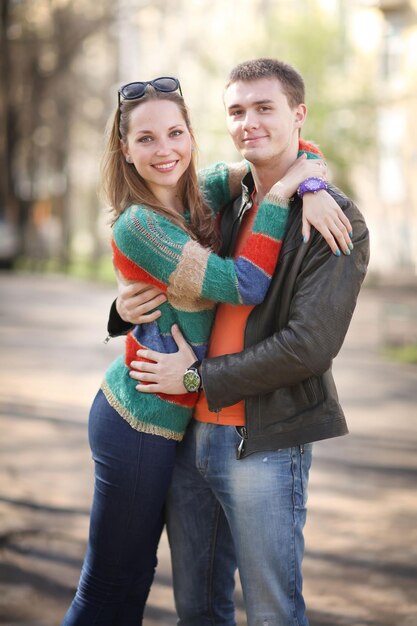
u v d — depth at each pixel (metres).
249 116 3.08
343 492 6.60
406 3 30.75
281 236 3.01
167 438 3.20
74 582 4.74
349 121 28.20
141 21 35.19
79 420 8.61
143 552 3.29
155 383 3.16
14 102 33.56
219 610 3.43
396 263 32.56
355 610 4.47
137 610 3.37
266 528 3.06
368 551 5.33
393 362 13.59
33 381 10.74
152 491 3.21
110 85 35.47
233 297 3.01
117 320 3.43
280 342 2.94
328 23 28.23
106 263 38.84
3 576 4.79
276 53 27.72
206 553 3.36
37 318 17.66
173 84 3.22
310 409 3.06
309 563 5.14
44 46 32.59
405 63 31.45
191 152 3.28
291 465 3.10
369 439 8.35
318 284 2.94
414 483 6.86
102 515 3.24
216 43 30.50
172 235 3.07
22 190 35.31
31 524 5.59
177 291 3.09
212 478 3.18
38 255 34.88
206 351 3.23
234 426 3.15
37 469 6.84
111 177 3.29
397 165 32.47
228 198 3.47
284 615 3.06
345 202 2.99
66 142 35.66
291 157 3.16
